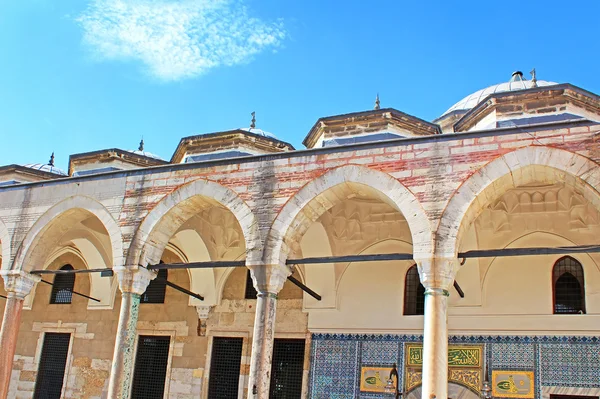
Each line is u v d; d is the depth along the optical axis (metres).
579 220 12.87
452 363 13.20
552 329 12.63
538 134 10.05
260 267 11.20
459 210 10.12
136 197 12.78
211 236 15.80
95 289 17.12
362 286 14.50
